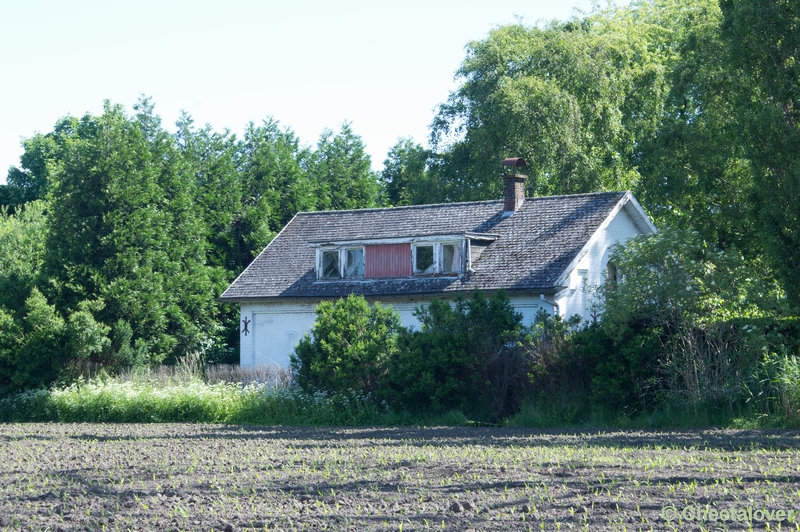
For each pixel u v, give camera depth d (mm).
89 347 49031
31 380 48031
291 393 40781
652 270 34750
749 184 56125
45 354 48312
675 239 34438
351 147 87312
